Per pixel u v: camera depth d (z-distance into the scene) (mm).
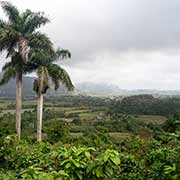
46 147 7664
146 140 11859
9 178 4754
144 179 5766
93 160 4156
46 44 25297
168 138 5285
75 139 18062
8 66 25938
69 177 3951
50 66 25703
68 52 26344
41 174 3980
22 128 33938
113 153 4008
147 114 66688
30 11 25938
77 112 77375
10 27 25188
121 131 39156
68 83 26453
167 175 4402
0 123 25656
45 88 25578
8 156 7914
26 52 24359
